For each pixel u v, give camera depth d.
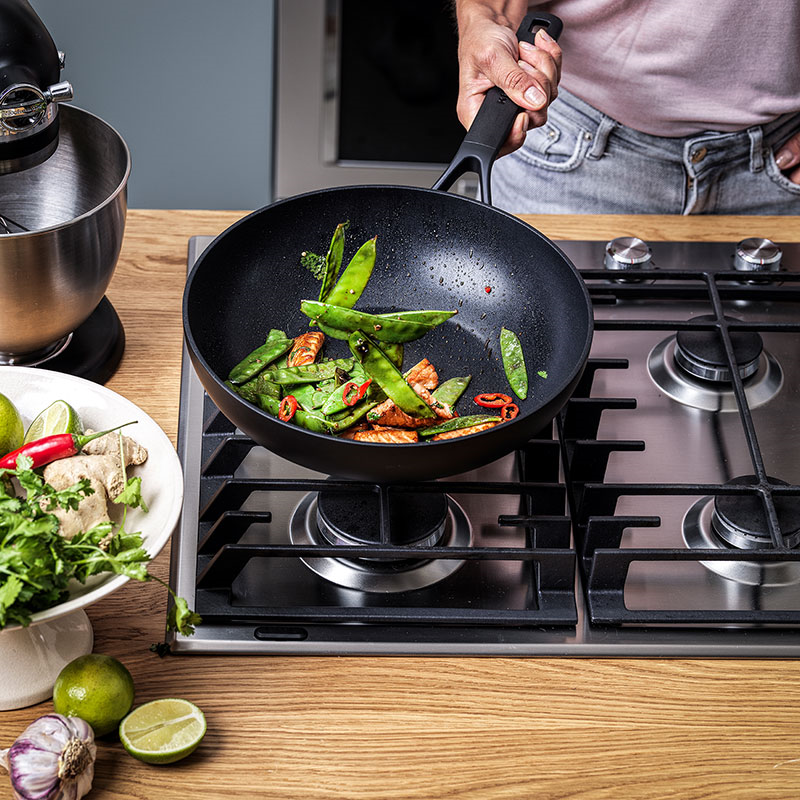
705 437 1.04
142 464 0.80
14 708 0.75
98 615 0.83
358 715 0.78
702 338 1.10
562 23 1.29
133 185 2.24
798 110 1.46
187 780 0.73
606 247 1.24
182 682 0.79
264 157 2.20
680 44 1.38
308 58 2.00
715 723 0.79
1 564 0.64
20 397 0.85
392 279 1.09
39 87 0.89
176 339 1.09
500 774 0.75
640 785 0.75
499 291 1.06
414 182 2.19
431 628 0.85
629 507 0.97
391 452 0.77
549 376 0.99
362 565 0.88
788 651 0.85
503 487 0.88
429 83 2.03
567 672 0.82
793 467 1.01
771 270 1.20
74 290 0.93
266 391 0.96
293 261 1.05
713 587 0.90
